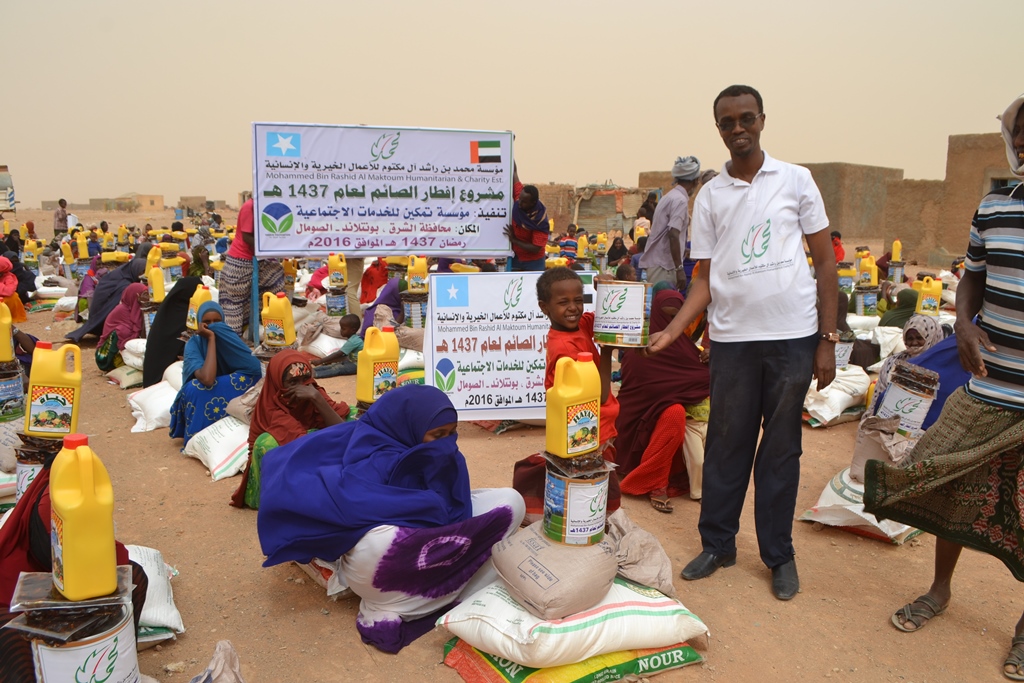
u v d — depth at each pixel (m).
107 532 2.43
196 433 5.94
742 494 4.06
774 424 3.81
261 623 3.63
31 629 2.37
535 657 2.99
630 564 3.48
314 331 8.71
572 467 3.22
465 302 6.23
